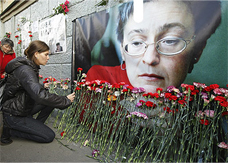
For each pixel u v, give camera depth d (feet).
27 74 5.29
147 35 5.65
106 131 6.02
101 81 6.59
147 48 5.68
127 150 5.12
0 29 20.36
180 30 4.98
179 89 5.14
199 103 4.81
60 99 5.45
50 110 7.02
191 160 4.48
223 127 4.48
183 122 4.93
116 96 6.30
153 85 5.65
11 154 5.38
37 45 5.65
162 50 5.36
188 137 4.92
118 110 5.98
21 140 6.48
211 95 4.33
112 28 6.63
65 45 9.32
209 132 4.60
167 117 4.83
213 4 4.42
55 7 10.19
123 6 6.21
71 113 7.93
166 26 5.22
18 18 16.03
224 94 4.28
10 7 16.58
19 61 5.49
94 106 6.95
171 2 5.07
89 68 7.62
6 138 6.06
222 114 4.27
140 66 5.91
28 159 5.10
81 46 7.94
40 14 11.93
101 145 5.92
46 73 11.07
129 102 6.08
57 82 8.74
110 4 6.88
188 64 4.93
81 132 6.89
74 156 5.37
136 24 5.86
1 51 10.11
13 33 17.25
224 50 4.33
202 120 4.45
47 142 6.19
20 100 5.65
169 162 4.68
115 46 6.59
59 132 7.35
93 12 7.53
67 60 9.24
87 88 7.13
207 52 4.58
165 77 5.39
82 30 7.84
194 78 4.84
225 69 4.35
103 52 7.02
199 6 4.62
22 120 5.82
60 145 6.12
